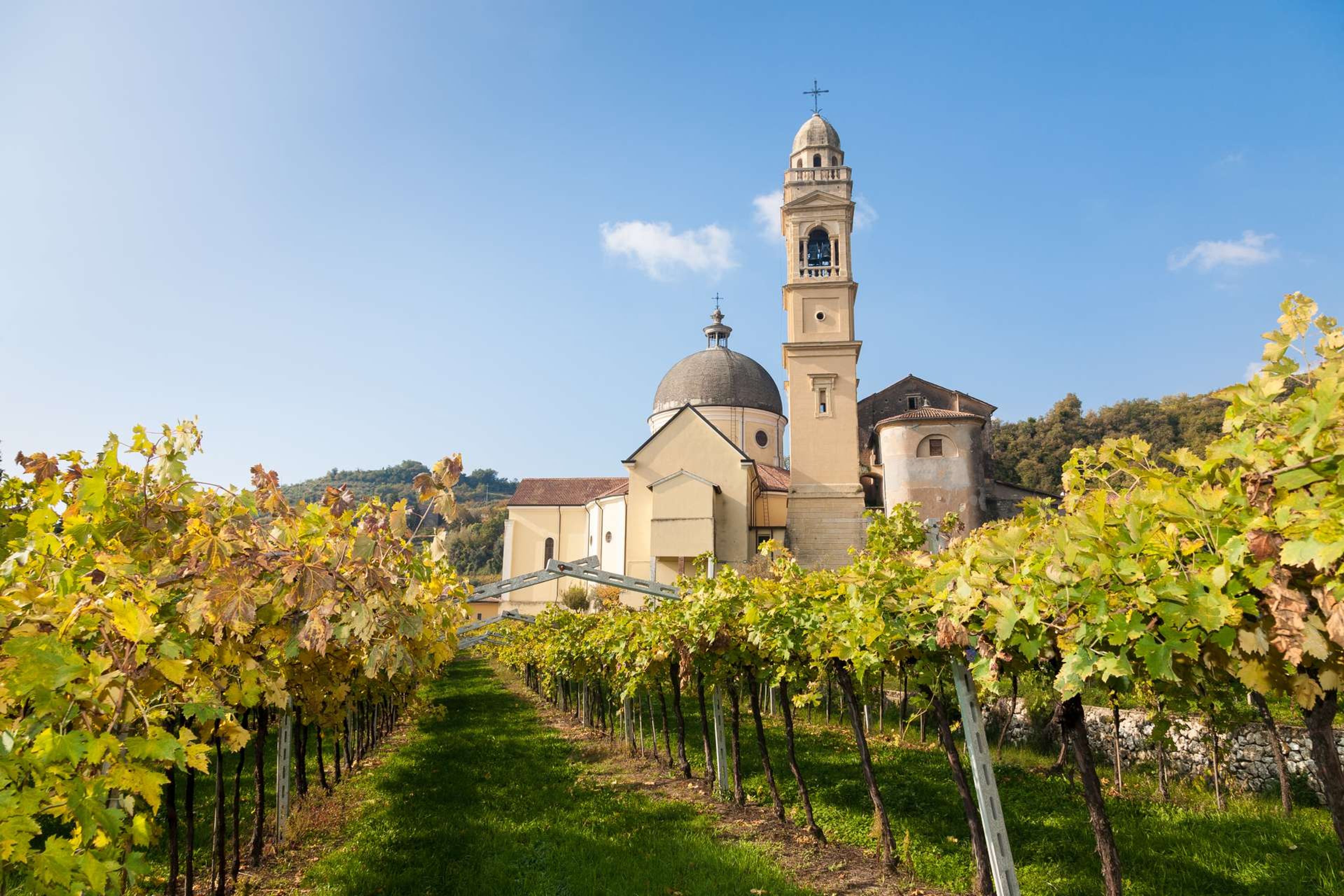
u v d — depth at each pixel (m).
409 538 7.43
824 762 13.84
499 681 35.91
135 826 3.63
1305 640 3.66
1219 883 7.51
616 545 50.31
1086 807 10.38
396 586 7.24
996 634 5.54
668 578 41.62
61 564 4.59
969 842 9.06
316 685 9.59
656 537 41.62
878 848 9.03
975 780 6.61
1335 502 3.47
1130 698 11.68
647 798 12.16
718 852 9.02
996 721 15.68
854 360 41.84
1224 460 4.23
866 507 45.50
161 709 4.02
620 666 14.50
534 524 56.56
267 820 11.43
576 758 16.06
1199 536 4.25
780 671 9.86
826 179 44.53
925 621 6.57
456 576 11.79
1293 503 3.71
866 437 50.06
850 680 8.91
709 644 11.04
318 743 13.21
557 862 8.84
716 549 42.84
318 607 6.68
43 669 3.25
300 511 8.32
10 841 2.87
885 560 7.60
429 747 17.50
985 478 46.84
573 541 56.19
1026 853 8.57
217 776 8.18
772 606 9.80
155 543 6.67
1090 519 4.51
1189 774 11.76
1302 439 3.76
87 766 3.60
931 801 10.93
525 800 11.96
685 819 10.73
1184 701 5.96
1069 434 72.94
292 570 6.31
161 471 6.96
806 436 41.22
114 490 6.50
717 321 61.00
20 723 3.27
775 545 12.02
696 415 45.16
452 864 8.89
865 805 10.82
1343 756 10.23
